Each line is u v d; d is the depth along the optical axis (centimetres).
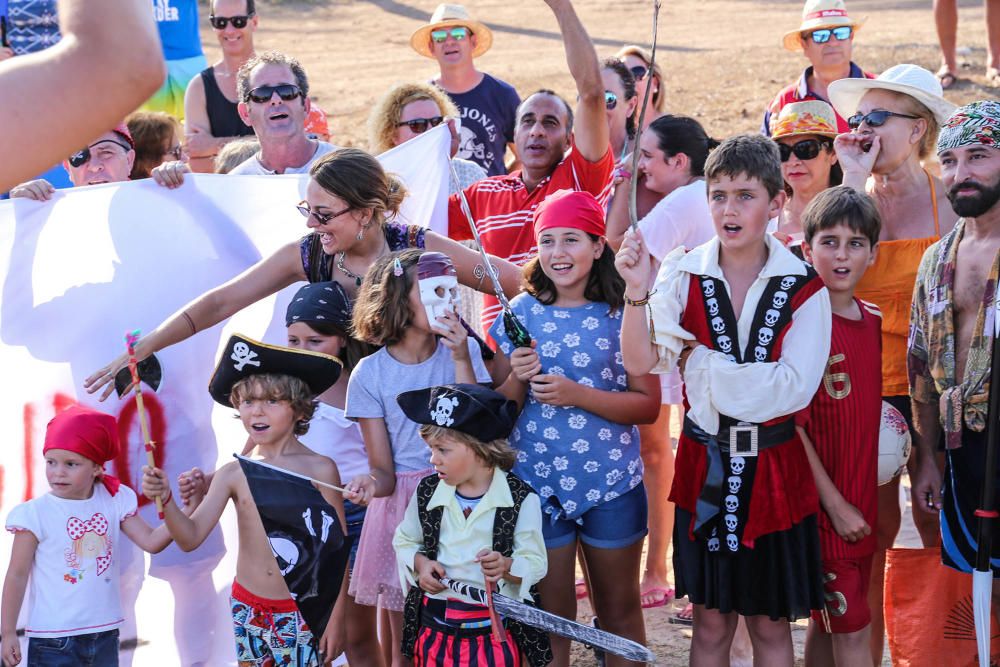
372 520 452
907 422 487
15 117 123
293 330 458
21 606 454
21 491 504
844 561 429
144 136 694
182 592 507
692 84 1895
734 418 411
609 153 582
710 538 418
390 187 490
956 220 500
